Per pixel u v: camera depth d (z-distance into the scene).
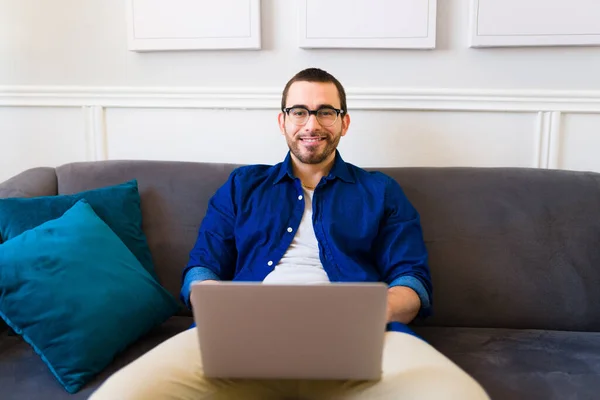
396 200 1.46
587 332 1.42
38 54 1.88
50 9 1.85
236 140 1.86
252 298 0.85
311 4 1.73
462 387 0.92
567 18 1.68
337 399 1.01
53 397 1.06
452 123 1.79
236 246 1.47
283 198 1.46
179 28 1.79
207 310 0.86
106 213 1.46
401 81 1.79
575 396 1.08
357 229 1.42
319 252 1.40
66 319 1.15
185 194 1.58
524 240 1.47
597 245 1.45
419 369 0.98
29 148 1.94
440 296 1.48
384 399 0.96
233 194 1.49
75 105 1.88
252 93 1.81
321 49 1.78
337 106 1.45
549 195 1.51
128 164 1.64
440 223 1.51
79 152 1.92
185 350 1.05
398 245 1.40
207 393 0.99
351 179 1.49
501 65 1.75
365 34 1.74
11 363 1.17
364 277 1.35
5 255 1.19
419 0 1.71
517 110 1.75
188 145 1.88
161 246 1.55
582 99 1.72
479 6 1.70
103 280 1.25
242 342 0.88
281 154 1.86
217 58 1.83
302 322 0.86
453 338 1.37
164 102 1.85
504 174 1.56
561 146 1.78
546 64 1.74
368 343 0.87
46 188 1.59
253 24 1.76
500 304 1.46
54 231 1.29
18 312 1.14
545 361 1.23
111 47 1.85
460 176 1.57
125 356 1.23
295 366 0.89
